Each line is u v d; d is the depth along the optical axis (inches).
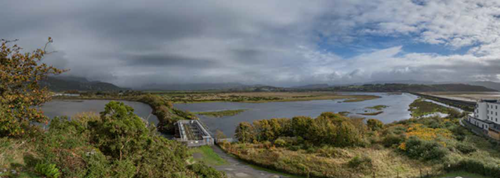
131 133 802.8
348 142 1916.8
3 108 553.0
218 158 1633.9
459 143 1769.2
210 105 6432.1
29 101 609.9
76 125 836.6
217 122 3629.4
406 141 1771.7
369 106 6156.5
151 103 5940.0
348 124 2046.0
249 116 4276.6
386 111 5108.3
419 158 1519.4
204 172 1003.9
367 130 2466.8
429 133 2149.4
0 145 515.5
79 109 4662.9
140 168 764.6
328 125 2021.4
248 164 1497.3
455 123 2824.8
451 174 1189.7
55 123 711.7
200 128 2696.9
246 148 1843.0
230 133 2817.4
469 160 1255.5
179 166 932.0
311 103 7170.3
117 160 693.3
